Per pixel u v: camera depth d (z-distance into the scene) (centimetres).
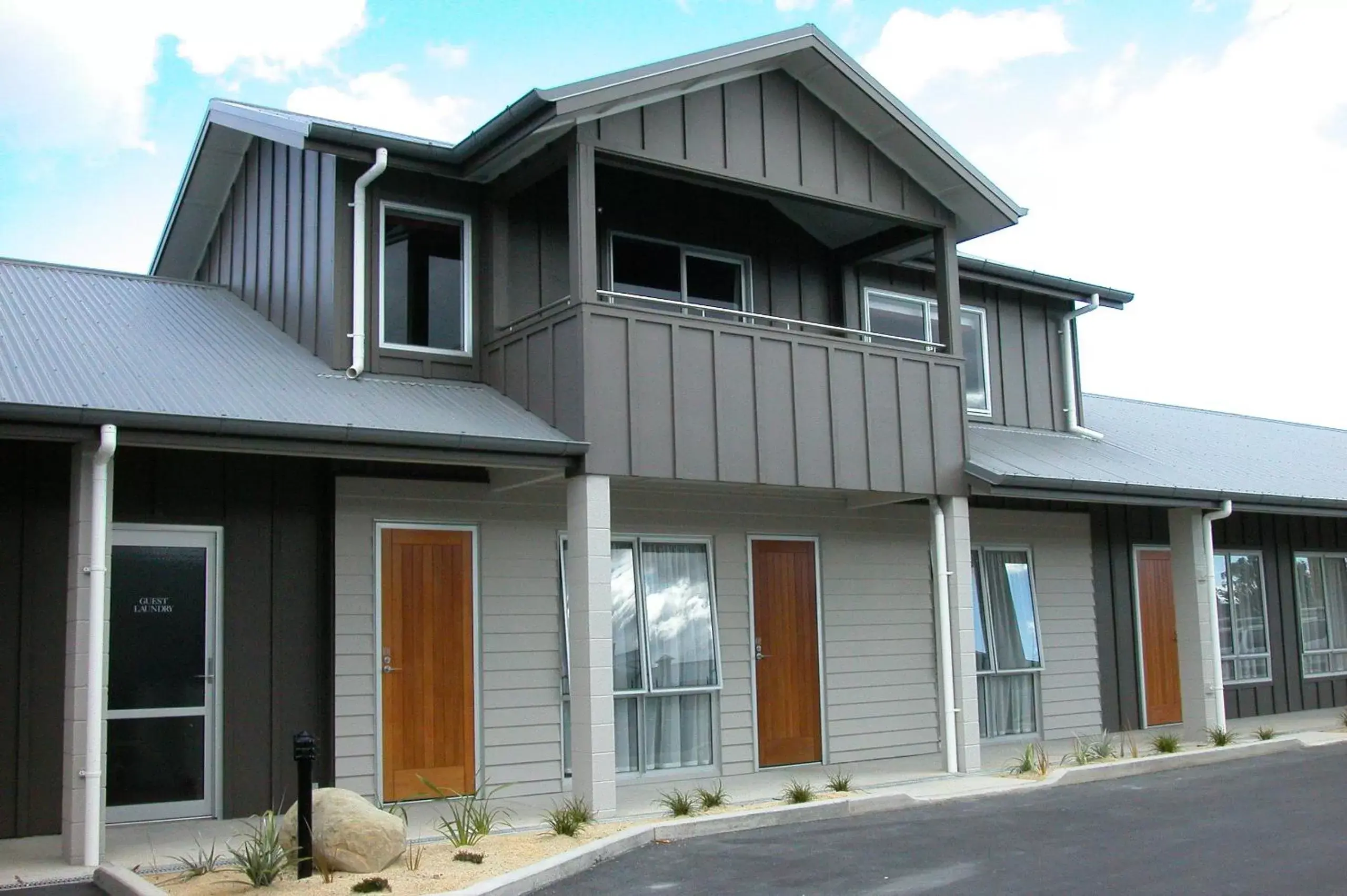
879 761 1246
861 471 1096
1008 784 1052
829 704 1233
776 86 1104
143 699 905
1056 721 1423
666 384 986
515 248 1107
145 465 920
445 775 998
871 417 1112
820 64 1101
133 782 895
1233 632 1645
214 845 793
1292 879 686
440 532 1026
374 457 855
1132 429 1694
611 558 1122
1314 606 1762
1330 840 793
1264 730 1352
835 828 879
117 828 873
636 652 1119
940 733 1275
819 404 1078
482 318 1094
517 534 1060
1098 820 884
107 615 761
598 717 912
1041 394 1554
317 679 966
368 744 968
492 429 912
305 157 1112
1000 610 1399
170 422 768
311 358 1043
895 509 1314
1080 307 1579
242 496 954
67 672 753
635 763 1113
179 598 926
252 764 932
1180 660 1362
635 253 1193
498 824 884
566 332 966
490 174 1063
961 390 1186
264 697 944
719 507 1189
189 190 1284
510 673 1039
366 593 984
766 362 1050
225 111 1159
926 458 1147
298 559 971
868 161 1161
